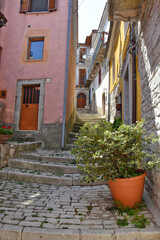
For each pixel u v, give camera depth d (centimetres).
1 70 690
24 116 674
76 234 187
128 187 232
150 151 274
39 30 695
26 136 639
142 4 284
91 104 1677
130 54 477
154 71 254
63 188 337
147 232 186
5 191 315
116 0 290
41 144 620
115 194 242
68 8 695
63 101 629
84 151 254
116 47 798
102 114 1204
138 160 232
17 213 232
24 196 293
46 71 660
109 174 233
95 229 195
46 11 704
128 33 498
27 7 718
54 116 626
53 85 646
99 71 1348
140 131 240
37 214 230
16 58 689
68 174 392
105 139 229
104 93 1188
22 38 701
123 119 606
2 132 466
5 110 665
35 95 684
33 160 458
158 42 236
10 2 735
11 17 723
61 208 248
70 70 746
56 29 684
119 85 718
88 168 246
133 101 418
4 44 705
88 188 336
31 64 677
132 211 229
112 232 188
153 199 249
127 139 236
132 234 186
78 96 1936
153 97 261
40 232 190
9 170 411
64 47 664
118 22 708
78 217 222
